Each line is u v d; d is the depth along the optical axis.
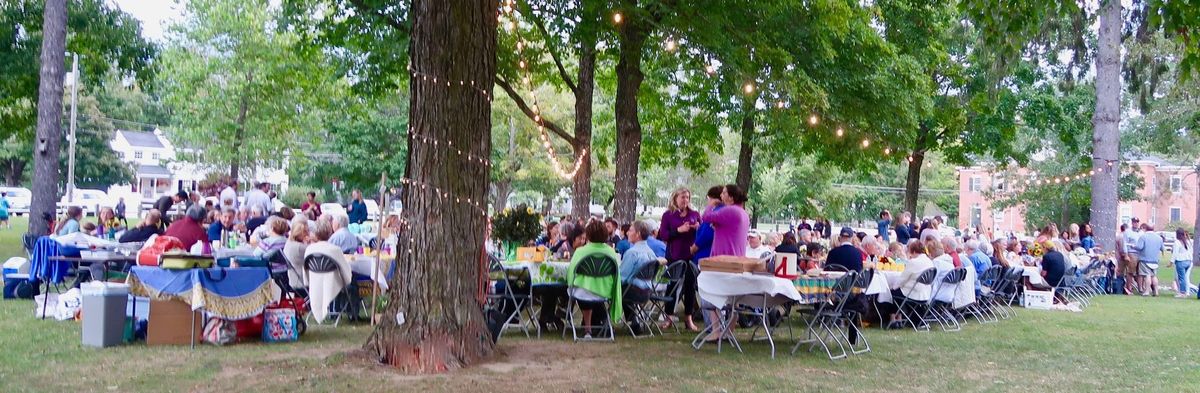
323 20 16.25
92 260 9.62
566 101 33.41
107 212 15.44
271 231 10.41
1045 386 7.02
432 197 7.01
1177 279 17.61
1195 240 30.28
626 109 15.15
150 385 6.19
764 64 15.11
